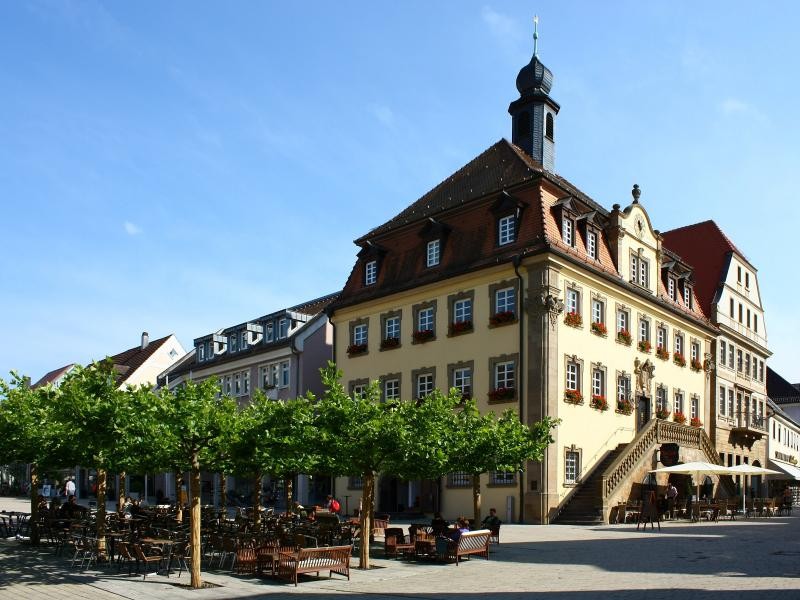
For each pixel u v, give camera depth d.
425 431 21.05
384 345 44.03
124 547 18.52
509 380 37.56
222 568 20.09
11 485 70.12
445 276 40.69
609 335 41.25
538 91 46.69
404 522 37.16
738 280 59.94
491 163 45.25
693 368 50.44
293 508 30.72
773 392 92.69
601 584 16.83
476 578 18.27
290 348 51.53
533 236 37.66
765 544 25.31
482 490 37.62
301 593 16.41
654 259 47.25
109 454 19.39
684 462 42.47
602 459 39.38
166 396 17.92
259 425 20.25
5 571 19.22
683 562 20.53
